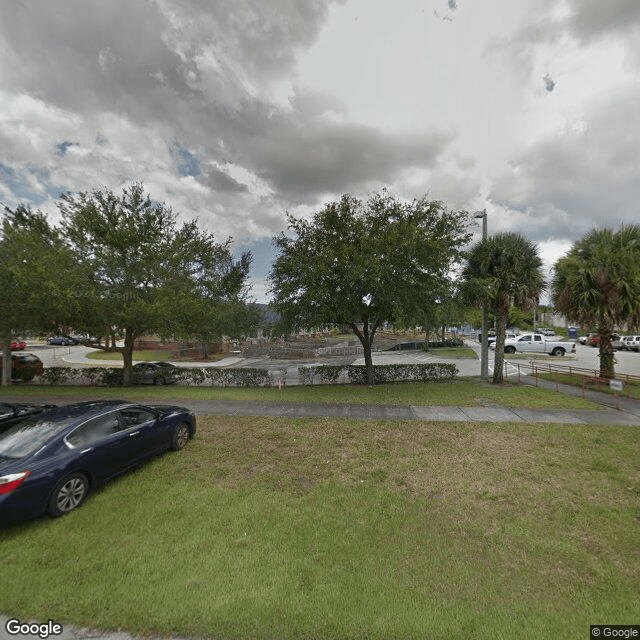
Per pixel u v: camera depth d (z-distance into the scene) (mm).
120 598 3143
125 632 2828
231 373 16094
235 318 28312
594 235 14453
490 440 7586
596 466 6172
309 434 8000
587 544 3979
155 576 3416
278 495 5125
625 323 14211
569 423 8844
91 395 12711
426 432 8133
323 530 4227
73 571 3506
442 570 3527
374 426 8609
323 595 3158
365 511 4680
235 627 2840
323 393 12828
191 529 4242
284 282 13594
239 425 8703
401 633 2775
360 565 3596
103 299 13219
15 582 3355
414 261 12688
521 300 14688
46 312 12953
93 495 5113
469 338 53625
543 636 2758
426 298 13062
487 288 13797
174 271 15188
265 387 15141
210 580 3359
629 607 3068
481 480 5641
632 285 13172
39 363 19359
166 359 32844
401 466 6203
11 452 4594
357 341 47000
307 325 13969
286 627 2834
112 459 5406
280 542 3982
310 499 5004
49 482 4445
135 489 5305
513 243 14633
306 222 13664
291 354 32969
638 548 3906
